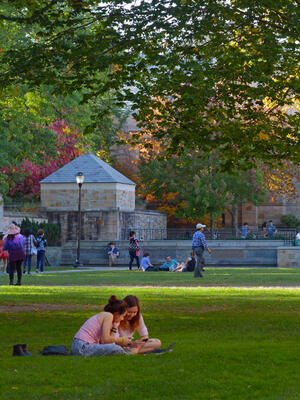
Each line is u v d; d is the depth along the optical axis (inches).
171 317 609.6
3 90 798.5
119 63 703.7
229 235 2630.4
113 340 405.1
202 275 1264.8
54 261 1989.4
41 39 1184.8
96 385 310.3
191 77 721.0
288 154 790.5
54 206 2219.5
